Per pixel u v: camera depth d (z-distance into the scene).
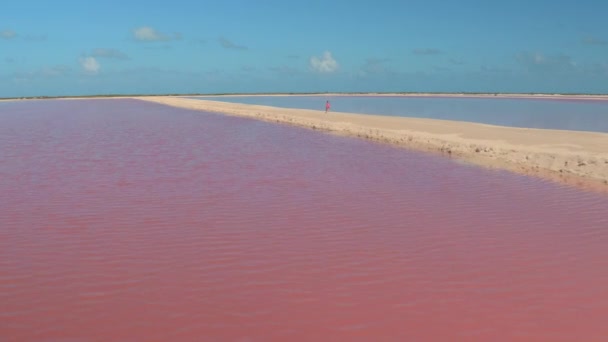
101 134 32.31
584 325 6.93
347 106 86.94
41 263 9.16
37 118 50.44
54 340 6.49
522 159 20.64
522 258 9.52
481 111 64.44
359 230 11.18
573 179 16.98
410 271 8.84
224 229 11.21
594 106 80.38
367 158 21.64
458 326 6.90
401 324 6.95
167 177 17.03
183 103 93.00
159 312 7.27
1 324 6.91
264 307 7.44
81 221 11.75
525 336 6.64
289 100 140.12
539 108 73.38
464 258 9.49
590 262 9.33
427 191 15.07
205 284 8.27
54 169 18.55
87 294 7.86
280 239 10.52
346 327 6.86
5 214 12.34
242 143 27.09
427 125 36.56
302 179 16.83
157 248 9.95
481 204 13.52
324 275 8.66
